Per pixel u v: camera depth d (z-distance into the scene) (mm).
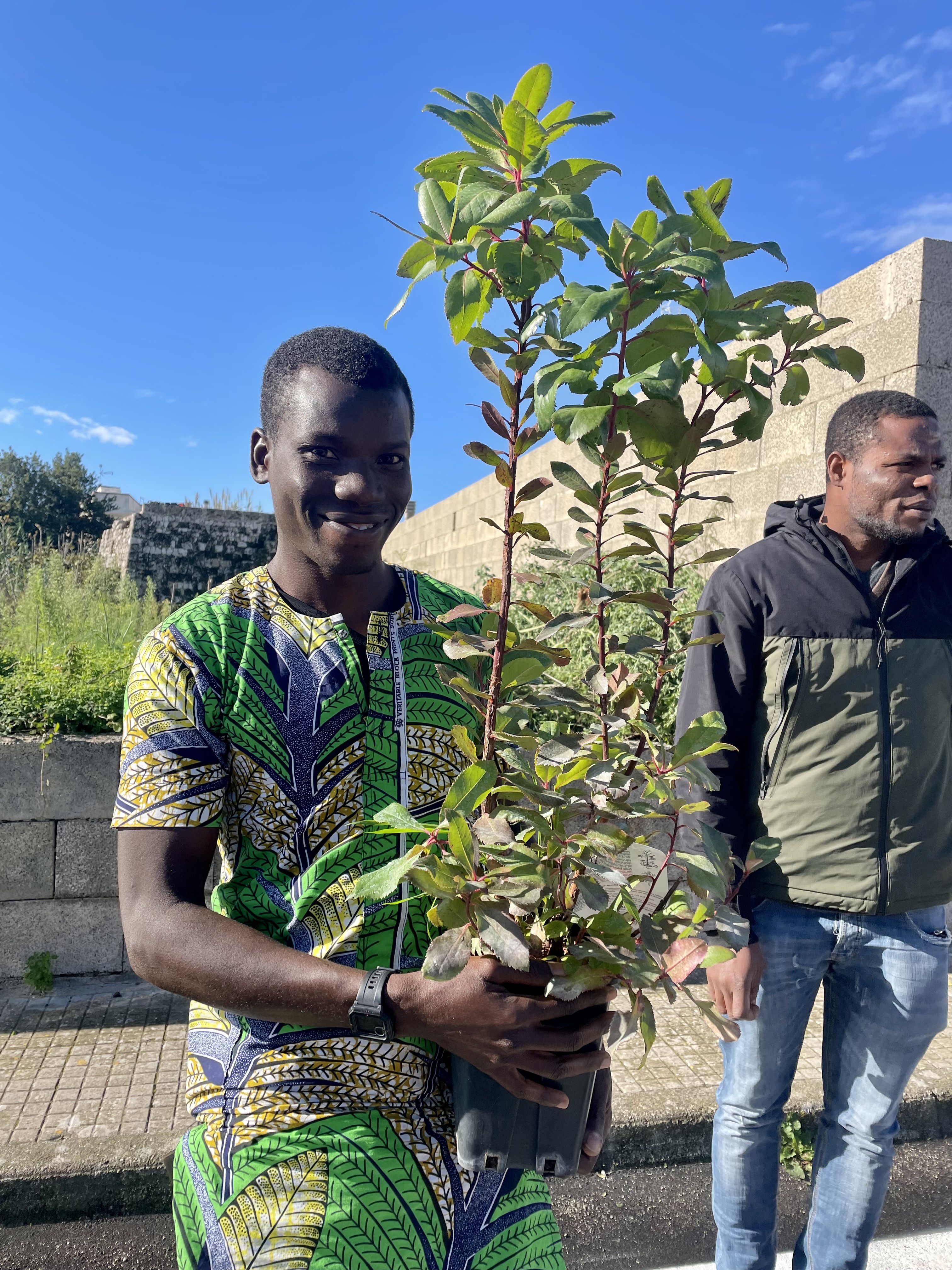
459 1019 1021
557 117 1066
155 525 17703
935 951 1986
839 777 1982
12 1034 3428
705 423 1132
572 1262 2525
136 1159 2660
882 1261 2496
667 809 1162
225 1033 1153
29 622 5887
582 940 1062
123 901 1108
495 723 1093
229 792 1193
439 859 981
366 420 1203
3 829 3838
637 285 990
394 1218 1065
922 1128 3076
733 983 1990
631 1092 3061
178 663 1153
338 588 1272
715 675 2051
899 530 1993
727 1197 2053
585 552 1161
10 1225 2598
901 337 4344
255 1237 1031
